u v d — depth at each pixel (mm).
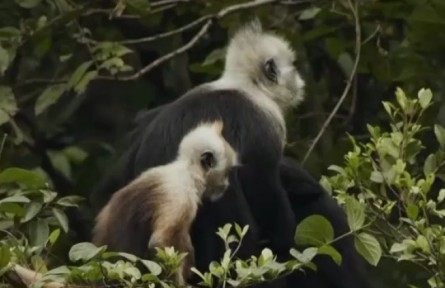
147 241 10859
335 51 14805
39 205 11086
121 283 9703
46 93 14281
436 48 14578
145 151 12414
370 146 10891
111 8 15820
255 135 12500
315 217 10391
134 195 11031
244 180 12383
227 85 12992
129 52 14195
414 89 14531
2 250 9711
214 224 11898
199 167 11359
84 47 15180
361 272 12930
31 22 14578
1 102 13984
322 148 14805
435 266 10266
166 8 14781
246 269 9727
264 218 12414
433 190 13352
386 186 11141
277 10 15586
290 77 13094
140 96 15945
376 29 14797
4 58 14188
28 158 14781
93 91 15953
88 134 15969
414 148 10852
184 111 12484
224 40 16000
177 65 15789
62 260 12195
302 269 11867
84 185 15320
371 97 15695
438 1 14367
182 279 10352
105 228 11078
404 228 10891
